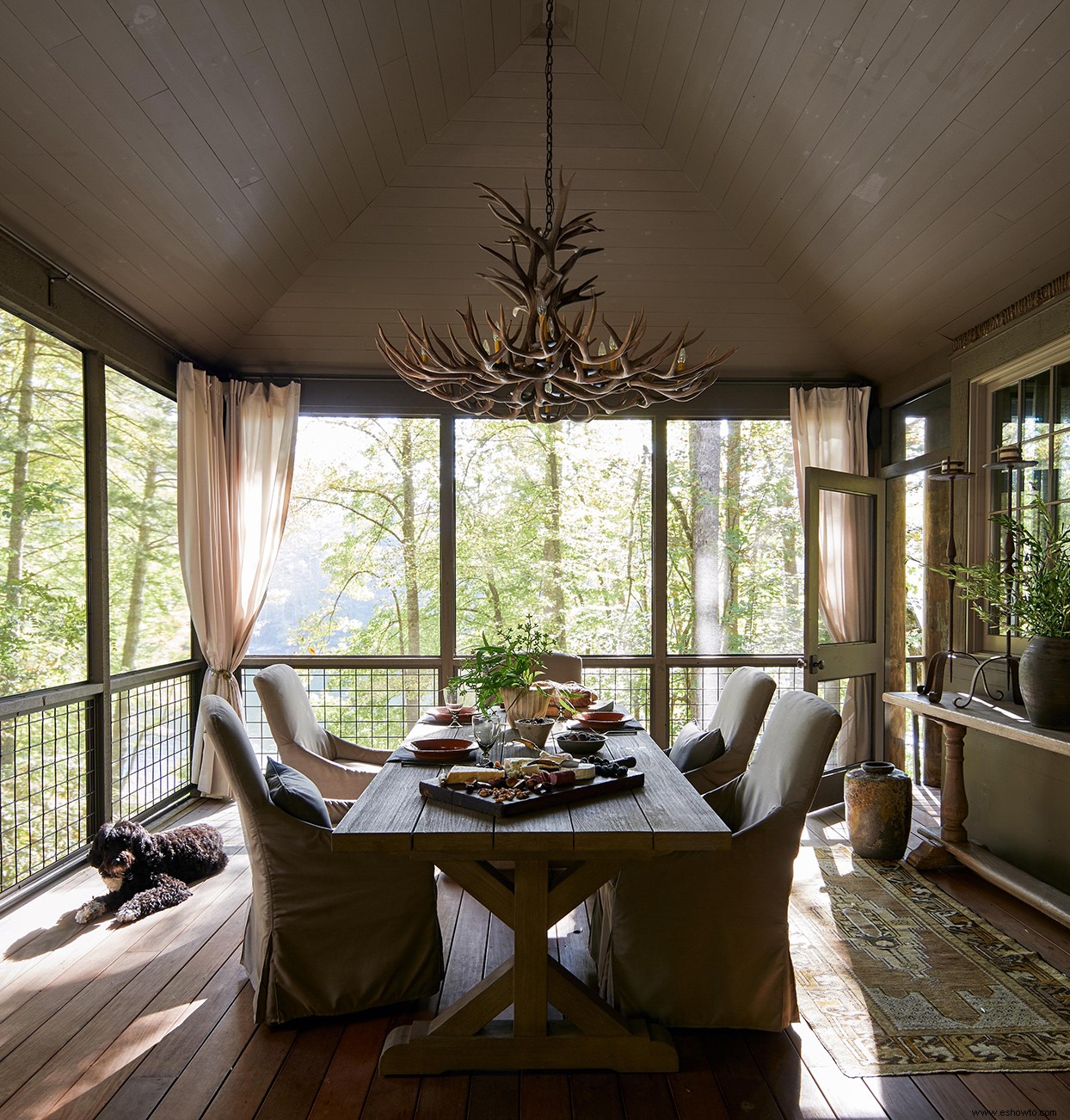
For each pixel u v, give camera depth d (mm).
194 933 3148
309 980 2477
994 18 2637
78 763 3949
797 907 3396
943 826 3879
